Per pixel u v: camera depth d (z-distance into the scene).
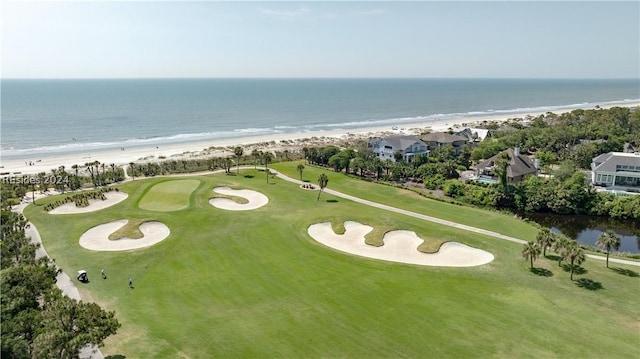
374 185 90.75
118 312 38.88
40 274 35.66
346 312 39.09
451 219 67.31
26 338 29.52
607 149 112.38
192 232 59.50
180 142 157.88
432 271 48.47
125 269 48.34
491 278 46.66
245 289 43.62
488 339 34.91
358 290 43.50
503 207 80.62
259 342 34.31
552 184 81.50
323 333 35.66
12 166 111.44
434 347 33.75
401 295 42.47
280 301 41.12
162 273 47.41
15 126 188.50
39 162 117.25
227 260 50.84
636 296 42.78
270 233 59.44
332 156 107.56
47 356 25.72
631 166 86.44
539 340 34.84
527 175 91.19
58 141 155.75
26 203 72.00
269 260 50.97
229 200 73.88
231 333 35.56
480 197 82.06
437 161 106.69
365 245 56.09
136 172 96.69
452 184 87.12
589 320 38.12
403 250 54.69
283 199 76.62
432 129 192.38
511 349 33.56
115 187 78.38
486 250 54.06
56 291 33.09
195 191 76.75
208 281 45.44
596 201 76.94
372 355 32.72
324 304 40.56
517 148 97.50
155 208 68.44
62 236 57.72
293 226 62.03
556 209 77.12
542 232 51.94
